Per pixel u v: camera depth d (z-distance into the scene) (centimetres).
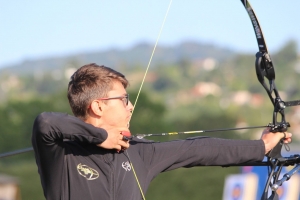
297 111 10969
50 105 8544
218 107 14762
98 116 909
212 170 4578
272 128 995
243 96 19975
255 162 1005
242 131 9188
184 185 4584
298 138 10112
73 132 845
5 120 8056
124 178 895
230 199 2998
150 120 8331
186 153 951
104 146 873
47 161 855
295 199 2562
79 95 909
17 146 8081
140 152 945
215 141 973
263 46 1016
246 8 1016
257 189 2752
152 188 4591
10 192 4809
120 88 917
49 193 877
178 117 11688
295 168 1003
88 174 881
